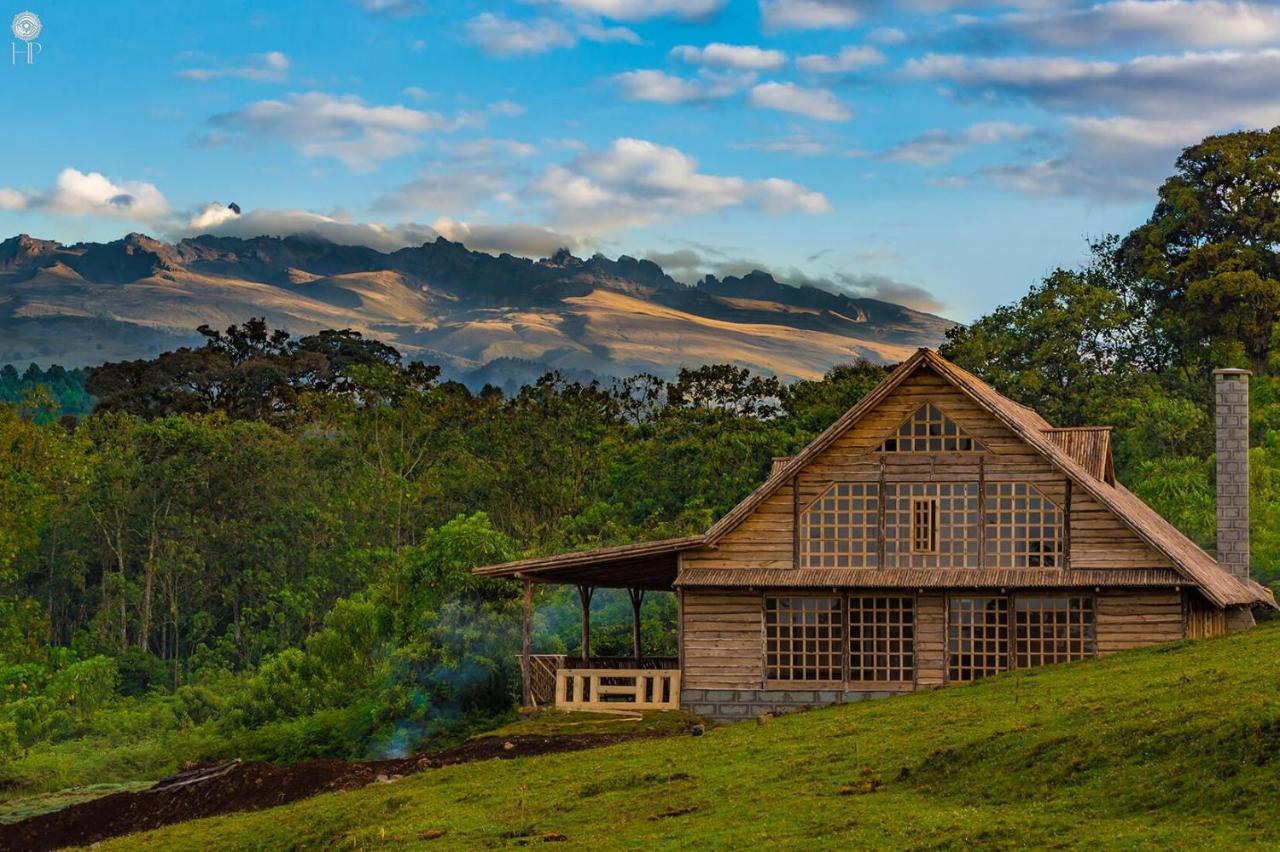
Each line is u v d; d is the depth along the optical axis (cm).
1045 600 4966
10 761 6084
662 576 5625
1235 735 2919
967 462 5012
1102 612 4906
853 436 5084
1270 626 4516
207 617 9519
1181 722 3117
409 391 10706
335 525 9462
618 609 6931
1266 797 2677
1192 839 2561
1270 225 10725
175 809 4350
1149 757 2988
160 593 9944
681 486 9125
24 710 6469
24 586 9981
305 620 9231
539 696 5856
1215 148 10969
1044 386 9931
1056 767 3056
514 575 5241
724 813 3172
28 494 8700
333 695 6316
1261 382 9394
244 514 10075
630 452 9688
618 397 11025
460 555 6253
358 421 10431
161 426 10056
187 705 7469
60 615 10038
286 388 13975
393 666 5978
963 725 3622
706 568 5097
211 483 10056
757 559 5075
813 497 5078
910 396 5066
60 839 4341
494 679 5916
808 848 2830
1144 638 4869
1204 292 10344
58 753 6538
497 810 3525
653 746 4072
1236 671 3578
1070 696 3750
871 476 5059
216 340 15462
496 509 9856
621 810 3344
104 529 9775
